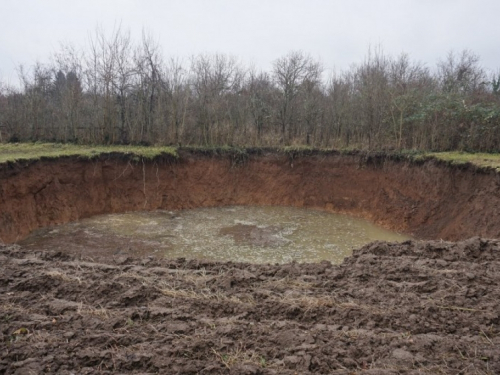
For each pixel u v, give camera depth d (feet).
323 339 14.02
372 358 12.90
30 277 18.98
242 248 38.96
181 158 60.75
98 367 12.48
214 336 14.16
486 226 38.24
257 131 70.54
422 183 50.90
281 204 62.75
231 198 62.49
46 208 46.80
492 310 16.30
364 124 65.67
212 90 68.85
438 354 13.17
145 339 14.08
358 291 18.12
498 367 12.32
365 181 58.44
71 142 63.00
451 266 21.09
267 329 14.80
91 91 65.46
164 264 22.24
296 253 37.81
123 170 55.72
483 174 43.06
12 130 62.13
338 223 52.03
